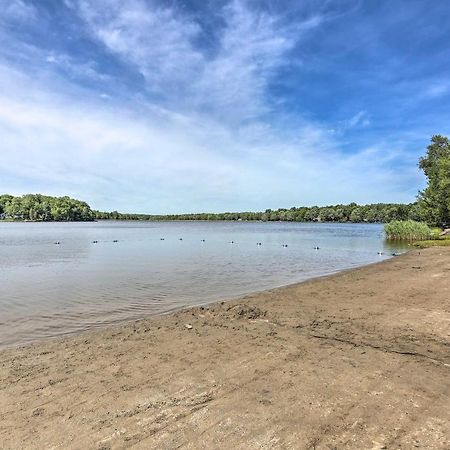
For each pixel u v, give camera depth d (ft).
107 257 102.47
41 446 14.94
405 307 38.93
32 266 82.43
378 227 409.49
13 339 30.78
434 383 20.33
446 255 90.68
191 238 199.31
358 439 15.12
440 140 215.10
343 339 28.19
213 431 15.80
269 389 19.71
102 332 31.48
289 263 89.66
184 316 36.17
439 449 14.43
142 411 17.62
